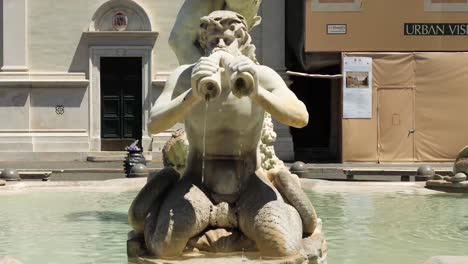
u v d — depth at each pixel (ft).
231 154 14.38
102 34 86.38
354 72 77.46
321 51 78.23
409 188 33.81
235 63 12.78
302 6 85.05
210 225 13.79
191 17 22.16
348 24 77.92
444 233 21.02
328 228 21.91
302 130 88.22
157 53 86.84
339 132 81.25
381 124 77.46
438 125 77.71
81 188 33.42
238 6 21.35
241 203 13.74
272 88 13.87
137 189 33.96
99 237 19.97
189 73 14.06
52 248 18.24
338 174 64.23
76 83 86.48
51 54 87.04
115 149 86.38
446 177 36.63
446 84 77.66
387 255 17.34
